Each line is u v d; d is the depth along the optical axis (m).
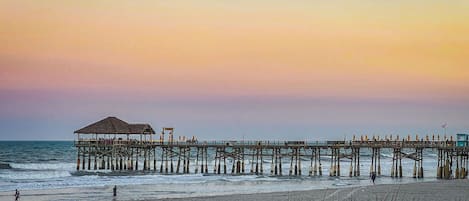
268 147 105.62
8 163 127.25
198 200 60.81
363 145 101.25
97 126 111.25
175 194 72.06
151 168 127.94
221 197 63.53
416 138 101.25
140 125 112.62
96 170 109.88
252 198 61.66
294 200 59.50
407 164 157.00
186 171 115.94
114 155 113.50
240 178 96.75
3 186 78.69
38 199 66.12
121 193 73.00
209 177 98.00
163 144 111.38
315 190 69.62
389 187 71.06
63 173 99.69
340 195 62.59
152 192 74.44
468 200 57.62
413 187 70.94
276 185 84.94
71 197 68.31
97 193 72.56
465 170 103.56
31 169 111.38
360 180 94.50
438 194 62.62
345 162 156.75
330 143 104.75
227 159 153.62
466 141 99.31
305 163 148.75
